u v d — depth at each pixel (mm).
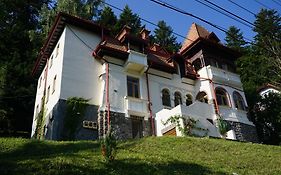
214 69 29047
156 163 13547
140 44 27031
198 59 30312
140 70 25766
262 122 32406
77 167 11734
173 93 27391
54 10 38250
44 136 23312
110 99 23078
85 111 22156
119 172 11797
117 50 24766
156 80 26984
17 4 42812
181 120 22016
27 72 33844
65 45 24172
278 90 40688
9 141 16344
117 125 22266
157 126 24141
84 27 26062
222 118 26125
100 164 12391
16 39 38156
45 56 28656
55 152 14523
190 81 29281
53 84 24406
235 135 25969
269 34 43969
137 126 23656
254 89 37469
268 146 19562
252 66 43469
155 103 25547
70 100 21906
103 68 24484
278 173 14586
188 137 19359
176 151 16453
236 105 28703
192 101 28328
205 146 17703
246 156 16656
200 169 13562
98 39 26531
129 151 15570
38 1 45062
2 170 10836
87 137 21188
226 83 29172
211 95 27172
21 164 11664
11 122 29797
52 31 26094
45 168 11312
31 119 31781
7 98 30688
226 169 14172
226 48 31297
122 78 24641
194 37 33125
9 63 33781
